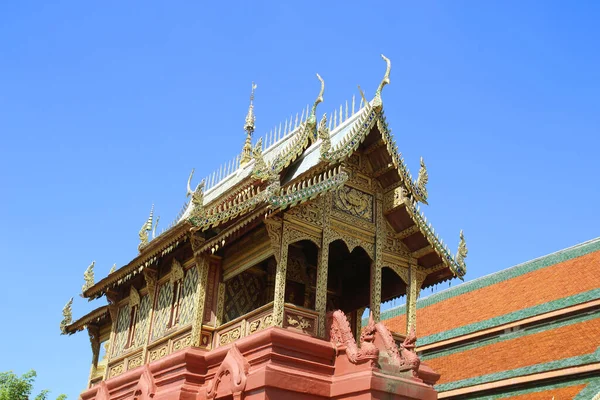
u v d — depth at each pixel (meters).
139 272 23.97
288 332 17.81
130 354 23.98
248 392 17.22
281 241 19.20
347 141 20.64
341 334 18.52
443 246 21.84
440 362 32.28
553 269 32.28
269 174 19.66
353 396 17.12
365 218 21.41
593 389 23.88
